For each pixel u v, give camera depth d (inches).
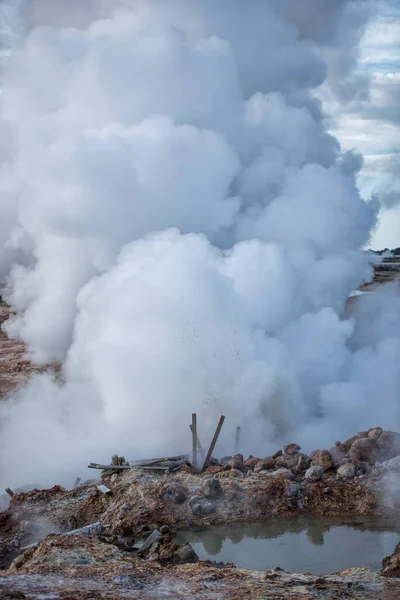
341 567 618.8
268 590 496.4
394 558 550.6
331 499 762.2
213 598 479.5
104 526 738.2
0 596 441.4
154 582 516.1
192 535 712.4
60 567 538.3
